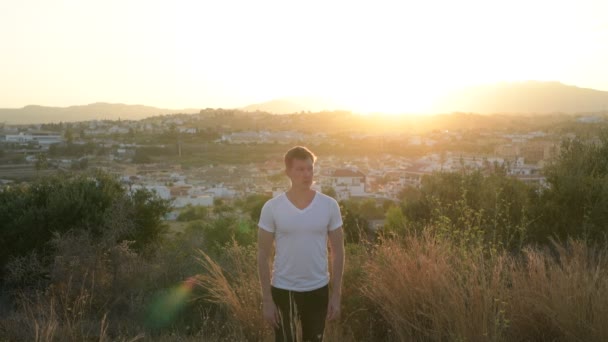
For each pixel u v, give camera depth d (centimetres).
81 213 841
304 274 315
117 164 13650
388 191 8344
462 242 436
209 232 917
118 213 773
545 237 620
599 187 636
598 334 326
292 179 318
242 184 10531
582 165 717
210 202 7856
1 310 598
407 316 383
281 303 318
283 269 319
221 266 549
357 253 525
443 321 357
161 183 9881
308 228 314
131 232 792
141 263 641
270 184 10431
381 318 418
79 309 521
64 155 14825
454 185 709
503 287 368
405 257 430
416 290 387
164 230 1007
